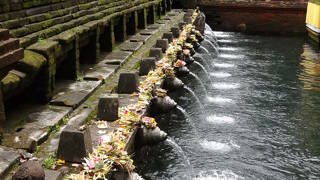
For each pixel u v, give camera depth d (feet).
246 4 104.58
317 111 44.04
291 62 71.05
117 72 39.81
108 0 52.70
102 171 18.40
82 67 40.01
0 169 18.35
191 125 37.91
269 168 30.42
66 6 37.52
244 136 36.19
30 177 15.52
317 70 64.90
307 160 32.07
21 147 20.88
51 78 28.58
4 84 22.70
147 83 34.37
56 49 29.55
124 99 30.91
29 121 24.49
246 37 99.76
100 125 24.80
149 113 32.60
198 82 53.72
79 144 19.86
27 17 29.09
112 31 49.01
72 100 28.76
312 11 92.48
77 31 34.68
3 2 25.50
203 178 28.17
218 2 106.42
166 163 29.37
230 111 42.98
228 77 58.90
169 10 105.91
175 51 50.49
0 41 19.95
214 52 79.10
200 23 84.79
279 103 46.73
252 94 50.19
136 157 26.66
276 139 35.94
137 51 51.37
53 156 20.56
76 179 17.76
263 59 73.31
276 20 104.32
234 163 30.73
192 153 32.07
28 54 26.12
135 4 67.62
